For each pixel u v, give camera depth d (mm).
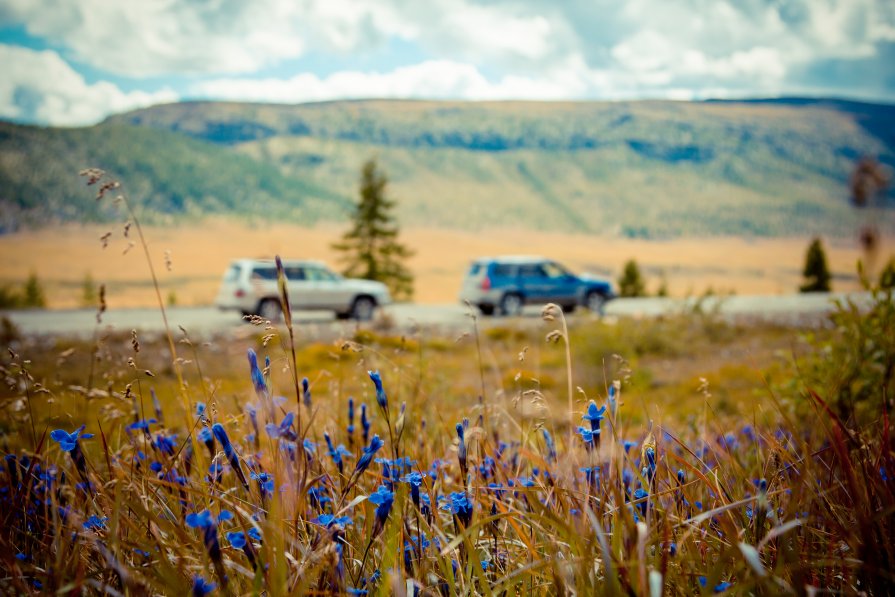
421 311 27969
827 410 2377
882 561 1922
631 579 1810
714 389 10688
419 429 3764
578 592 1908
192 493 2352
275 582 1734
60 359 3572
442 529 2639
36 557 2275
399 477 2381
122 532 2248
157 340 16109
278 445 2068
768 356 14438
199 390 3922
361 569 1987
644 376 11883
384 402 2393
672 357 15484
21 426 3217
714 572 1808
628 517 1870
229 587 1854
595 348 13125
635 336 15906
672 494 2531
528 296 25922
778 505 2445
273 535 1853
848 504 2445
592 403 2283
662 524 2201
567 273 26562
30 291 56656
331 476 2723
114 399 3285
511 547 2396
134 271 197500
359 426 3646
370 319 23984
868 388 5488
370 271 48875
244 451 2771
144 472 2535
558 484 2570
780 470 2631
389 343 8867
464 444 2393
